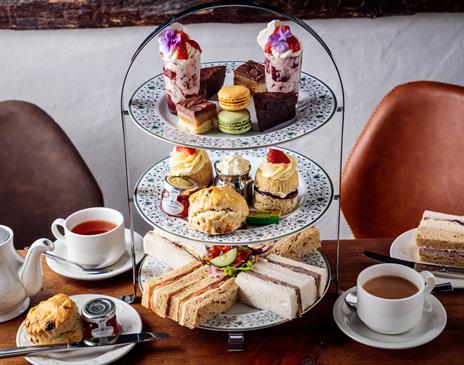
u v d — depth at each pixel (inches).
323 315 49.9
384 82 78.7
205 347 47.4
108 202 84.4
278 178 47.8
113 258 53.4
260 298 48.0
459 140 63.6
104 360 45.3
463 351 46.6
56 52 76.4
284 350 47.0
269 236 46.2
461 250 53.1
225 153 57.1
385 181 65.9
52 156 67.9
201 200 46.3
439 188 64.6
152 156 82.0
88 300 50.7
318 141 81.8
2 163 68.1
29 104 68.6
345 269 54.2
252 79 50.3
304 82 51.6
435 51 77.2
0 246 47.9
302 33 76.4
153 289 49.0
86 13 74.1
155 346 47.4
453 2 74.2
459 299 50.9
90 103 79.0
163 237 53.7
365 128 66.2
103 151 81.5
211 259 51.3
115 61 77.0
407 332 47.1
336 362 46.0
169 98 48.9
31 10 73.7
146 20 74.6
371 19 75.5
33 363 45.2
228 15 74.5
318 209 48.8
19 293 49.3
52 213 68.6
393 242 56.3
